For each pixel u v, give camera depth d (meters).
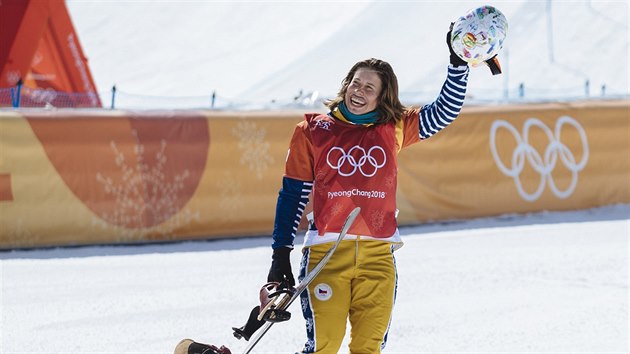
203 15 79.19
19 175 21.91
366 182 7.97
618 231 23.06
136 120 23.05
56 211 22.16
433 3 62.84
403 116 8.24
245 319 13.93
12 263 19.47
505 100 27.89
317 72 59.69
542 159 26.73
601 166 27.34
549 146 26.83
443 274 17.52
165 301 15.27
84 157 22.42
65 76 45.50
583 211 26.92
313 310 7.93
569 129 27.09
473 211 25.98
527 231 23.45
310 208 23.86
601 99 28.25
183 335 12.95
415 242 21.86
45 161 22.11
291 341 12.52
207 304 15.01
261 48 71.06
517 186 26.42
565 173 26.98
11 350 12.08
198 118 23.67
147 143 23.00
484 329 13.23
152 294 15.88
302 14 74.88
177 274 17.97
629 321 13.55
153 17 80.31
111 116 22.83
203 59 71.44
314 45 68.31
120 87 67.88
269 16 76.31
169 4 82.06
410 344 12.42
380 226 8.02
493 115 26.39
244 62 69.12
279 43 71.06
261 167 23.98
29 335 12.92
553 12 58.38
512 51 55.31
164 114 23.52
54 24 44.69
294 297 7.64
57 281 17.19
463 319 13.85
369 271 7.97
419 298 15.40
